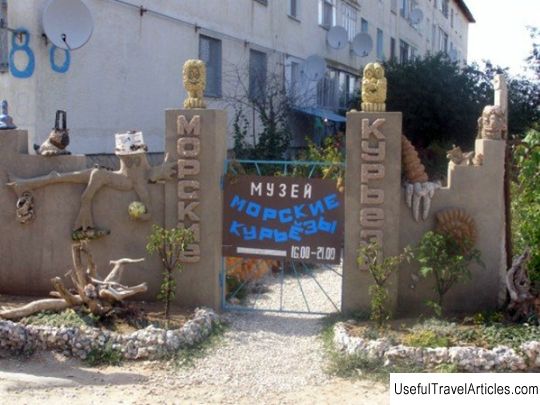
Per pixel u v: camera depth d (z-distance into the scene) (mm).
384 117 7180
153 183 7695
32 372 6191
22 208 7934
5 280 8125
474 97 22031
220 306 7836
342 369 6176
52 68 10625
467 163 7297
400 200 7328
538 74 22938
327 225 7555
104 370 6246
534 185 7547
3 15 10477
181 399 5648
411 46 38438
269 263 9703
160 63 13695
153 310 7488
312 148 12953
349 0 27047
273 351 6715
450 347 6227
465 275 6984
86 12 10305
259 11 18906
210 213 7594
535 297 6852
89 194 7758
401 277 7418
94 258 7855
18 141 8016
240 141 15859
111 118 12109
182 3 14484
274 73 19766
